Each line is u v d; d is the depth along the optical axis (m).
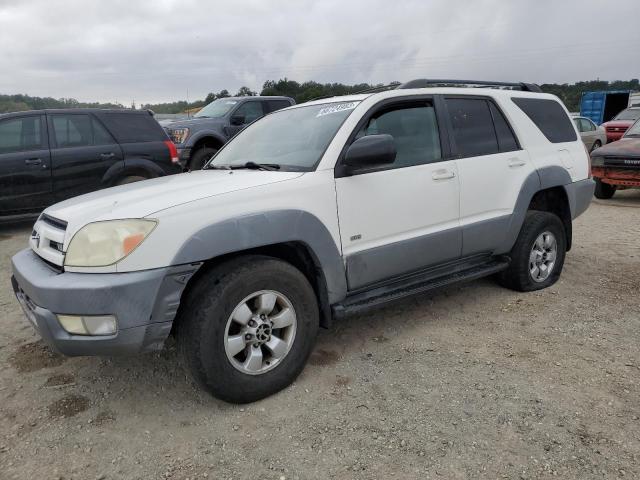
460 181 3.92
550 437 2.60
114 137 7.88
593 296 4.56
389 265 3.55
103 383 3.28
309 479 2.37
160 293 2.64
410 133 3.78
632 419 2.73
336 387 3.13
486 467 2.40
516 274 4.56
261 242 2.91
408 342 3.72
